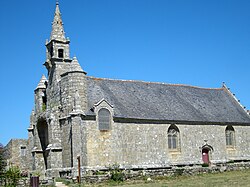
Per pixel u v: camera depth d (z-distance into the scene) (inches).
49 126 1809.8
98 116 1738.4
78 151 1654.8
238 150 2171.5
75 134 1669.5
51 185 1412.4
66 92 1787.6
